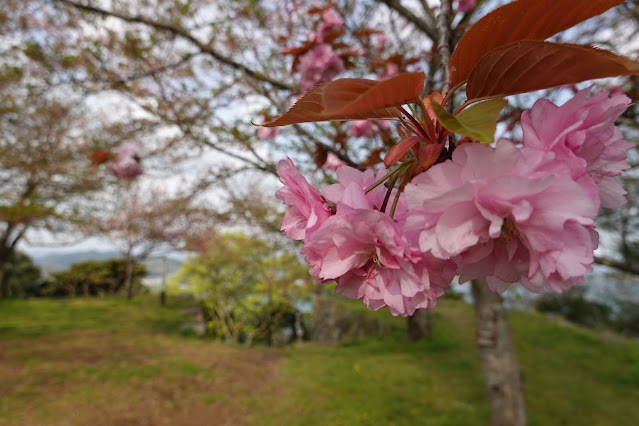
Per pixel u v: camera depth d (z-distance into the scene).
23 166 7.91
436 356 8.34
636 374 6.27
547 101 0.54
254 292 15.40
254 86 2.39
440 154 0.60
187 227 11.12
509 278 0.58
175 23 3.63
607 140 0.54
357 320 13.09
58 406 5.39
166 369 7.33
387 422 5.09
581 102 0.53
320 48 2.24
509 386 3.38
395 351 9.24
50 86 4.09
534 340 8.55
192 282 15.76
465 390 6.15
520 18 0.50
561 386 6.04
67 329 10.48
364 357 8.86
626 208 6.36
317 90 0.47
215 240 13.10
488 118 0.52
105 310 14.38
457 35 1.45
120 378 6.60
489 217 0.49
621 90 2.46
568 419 4.94
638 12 2.76
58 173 10.60
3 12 3.77
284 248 6.02
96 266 20.72
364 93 0.48
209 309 15.57
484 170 0.50
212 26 3.62
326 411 5.59
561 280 0.49
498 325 3.48
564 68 0.48
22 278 19.42
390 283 0.63
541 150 0.50
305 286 14.30
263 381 7.15
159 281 23.03
